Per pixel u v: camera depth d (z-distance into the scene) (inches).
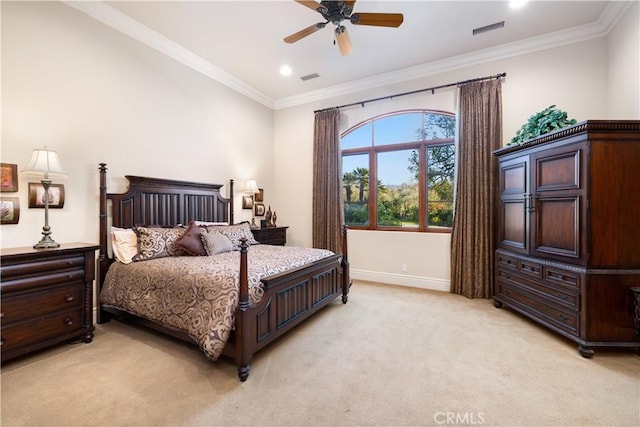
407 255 172.9
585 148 91.0
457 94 156.8
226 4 113.5
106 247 117.1
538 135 110.5
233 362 86.0
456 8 115.3
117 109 124.8
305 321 117.5
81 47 113.3
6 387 73.0
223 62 160.1
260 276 89.5
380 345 96.9
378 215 186.7
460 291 153.8
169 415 63.3
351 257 189.9
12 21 96.8
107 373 79.5
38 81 102.5
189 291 88.0
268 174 213.2
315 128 197.6
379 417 63.2
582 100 131.4
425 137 171.2
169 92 145.6
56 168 95.3
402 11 117.0
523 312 115.7
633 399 69.0
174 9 116.8
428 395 70.7
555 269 100.6
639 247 89.1
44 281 87.9
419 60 157.2
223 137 176.2
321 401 68.5
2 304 80.0
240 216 188.5
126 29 126.0
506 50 143.8
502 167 131.3
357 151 191.9
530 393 71.4
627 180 89.1
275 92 200.5
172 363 85.0
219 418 62.6
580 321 91.0
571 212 95.7
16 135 97.7
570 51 133.1
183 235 121.4
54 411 64.2
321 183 194.9
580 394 70.9
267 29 130.0
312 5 89.5
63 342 97.2
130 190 126.3
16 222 97.1
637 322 86.9
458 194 153.5
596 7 114.7
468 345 96.8
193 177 158.1
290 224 213.5
